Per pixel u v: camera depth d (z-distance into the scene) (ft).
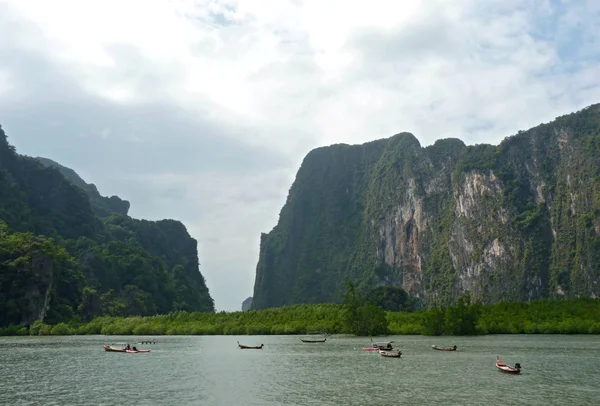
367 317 537.65
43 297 601.21
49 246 646.74
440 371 251.80
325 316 589.73
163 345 431.84
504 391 197.26
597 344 406.82
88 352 358.43
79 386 214.28
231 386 213.46
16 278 590.96
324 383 219.00
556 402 177.68
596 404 174.60
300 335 563.48
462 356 320.91
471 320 542.16
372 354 339.57
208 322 594.65
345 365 279.69
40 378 236.22
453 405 173.68
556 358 305.73
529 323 556.92
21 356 330.34
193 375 244.83
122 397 191.21
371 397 187.83
